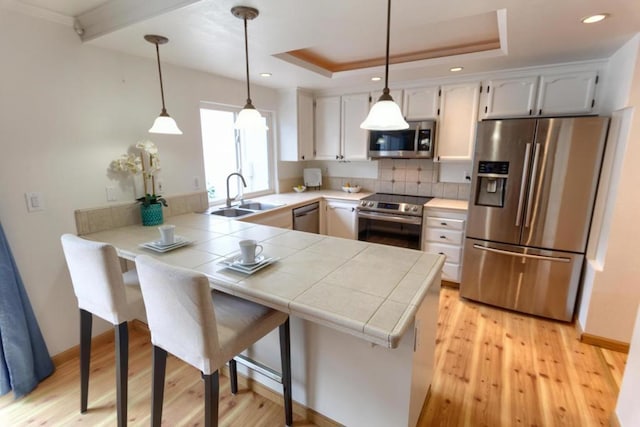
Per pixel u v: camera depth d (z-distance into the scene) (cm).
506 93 300
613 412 167
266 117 391
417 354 141
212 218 266
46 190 197
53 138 198
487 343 238
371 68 302
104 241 199
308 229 377
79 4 183
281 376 161
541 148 251
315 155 422
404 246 350
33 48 185
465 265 299
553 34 203
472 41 256
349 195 398
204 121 318
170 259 164
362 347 147
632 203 211
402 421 144
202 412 177
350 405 157
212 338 118
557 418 172
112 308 150
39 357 197
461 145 330
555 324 265
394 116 145
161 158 264
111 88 225
